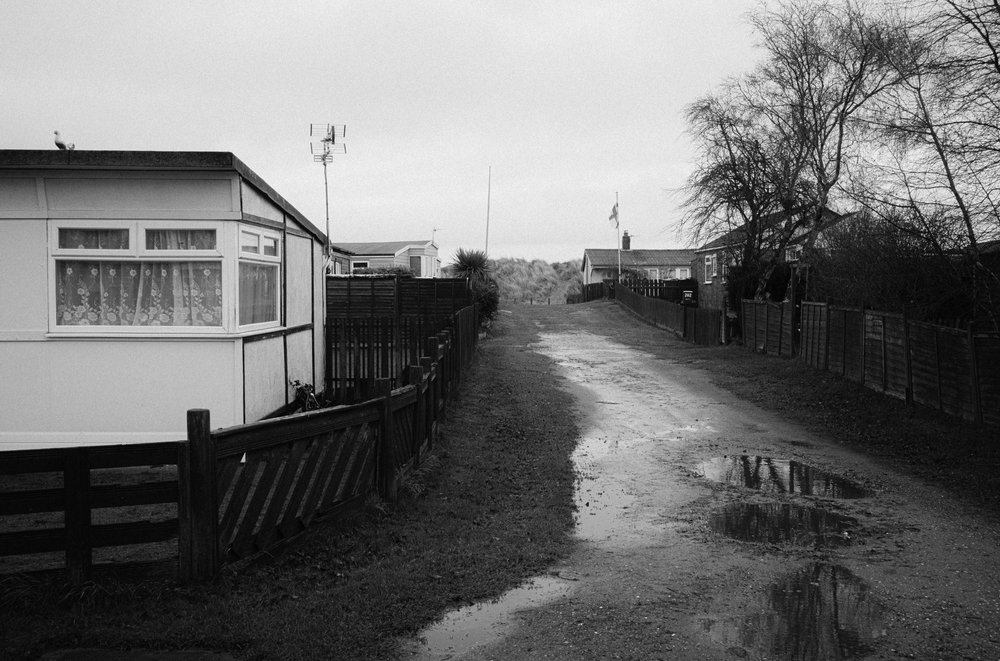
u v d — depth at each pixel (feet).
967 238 43.83
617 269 228.43
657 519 27.17
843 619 18.40
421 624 17.48
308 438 20.86
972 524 26.78
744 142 87.04
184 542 17.40
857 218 61.93
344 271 125.90
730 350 85.51
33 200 31.99
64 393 32.63
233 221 32.50
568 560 22.56
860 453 38.81
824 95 78.69
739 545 24.25
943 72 41.55
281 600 17.57
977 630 17.88
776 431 44.60
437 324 54.03
